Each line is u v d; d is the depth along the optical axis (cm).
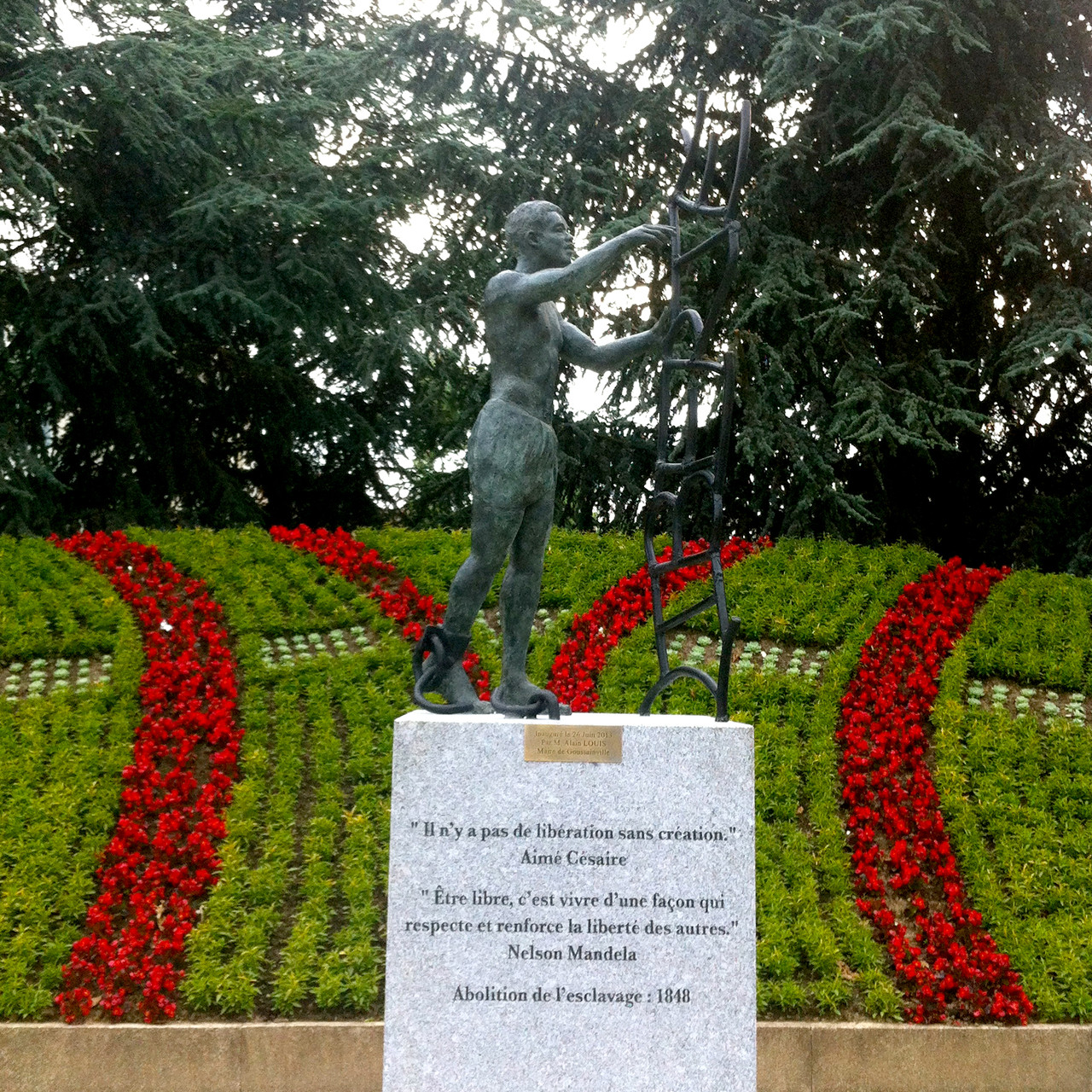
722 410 423
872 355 1045
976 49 1073
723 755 404
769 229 1109
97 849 631
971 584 909
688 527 1172
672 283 467
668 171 1248
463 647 464
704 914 399
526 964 396
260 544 970
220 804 671
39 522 1086
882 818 675
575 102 1226
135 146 1116
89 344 1134
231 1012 547
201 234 1138
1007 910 605
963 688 795
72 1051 525
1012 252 966
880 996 550
